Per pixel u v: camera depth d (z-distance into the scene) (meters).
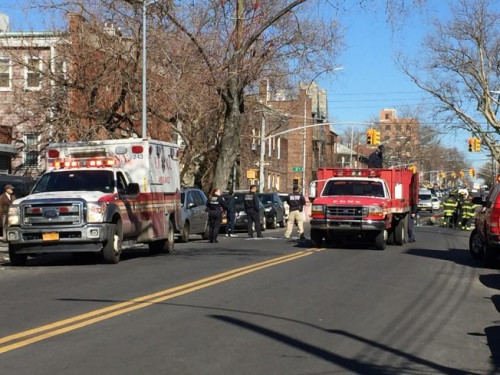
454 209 35.75
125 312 8.71
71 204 13.78
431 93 47.72
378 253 18.06
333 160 89.31
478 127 47.72
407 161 87.31
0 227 21.11
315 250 18.59
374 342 7.44
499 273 14.31
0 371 5.90
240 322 8.21
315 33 27.94
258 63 27.58
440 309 9.72
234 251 18.28
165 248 17.67
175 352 6.68
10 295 10.16
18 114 27.97
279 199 33.50
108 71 25.75
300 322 8.34
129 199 15.41
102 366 6.11
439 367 6.51
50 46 27.22
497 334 8.13
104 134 26.36
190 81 25.94
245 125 35.31
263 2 27.28
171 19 25.59
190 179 32.44
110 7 25.61
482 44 45.06
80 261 15.64
